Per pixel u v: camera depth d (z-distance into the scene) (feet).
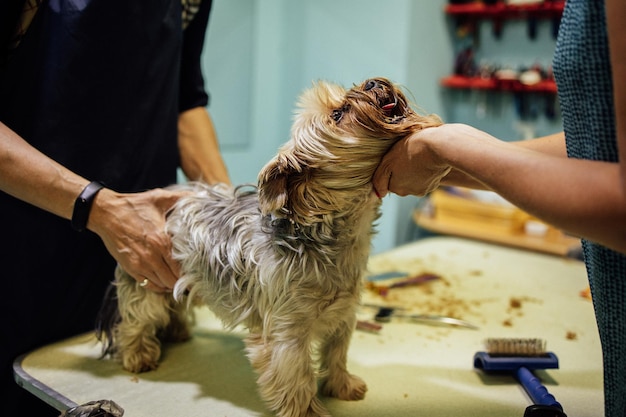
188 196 3.75
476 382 3.50
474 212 8.19
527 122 8.95
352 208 3.10
